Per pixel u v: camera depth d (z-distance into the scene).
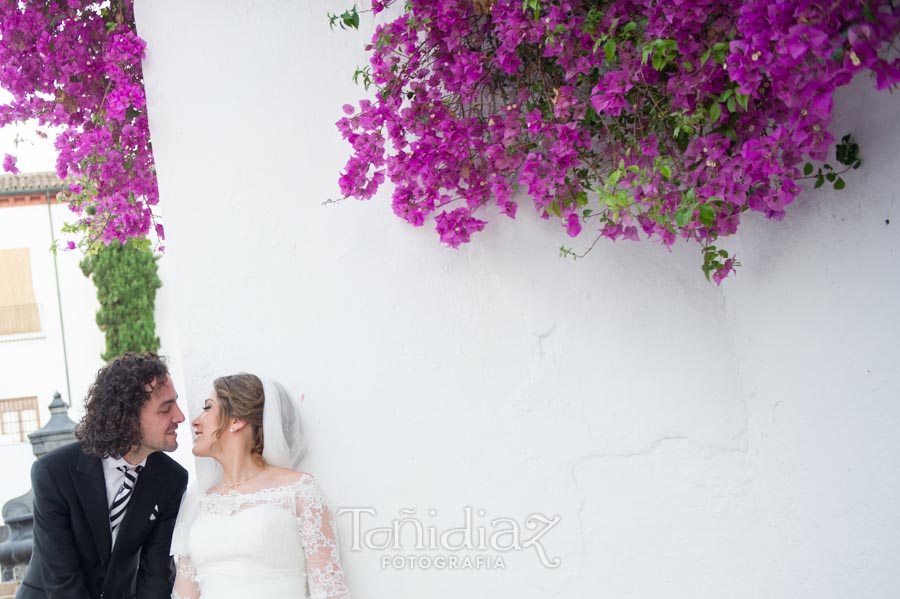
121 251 18.77
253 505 3.00
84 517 3.16
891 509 2.51
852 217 2.58
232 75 3.35
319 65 3.34
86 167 3.86
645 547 3.17
